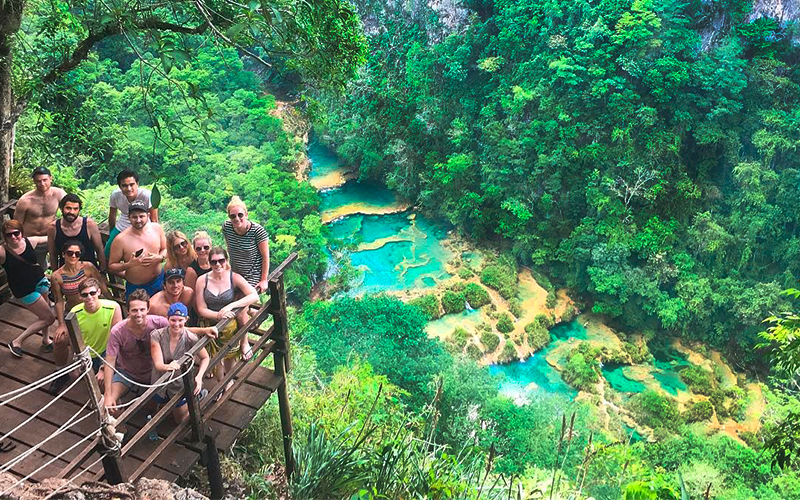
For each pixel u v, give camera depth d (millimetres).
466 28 56312
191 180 46469
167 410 6227
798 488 30062
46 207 8594
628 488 6914
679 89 51531
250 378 7793
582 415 33656
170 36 7789
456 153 52188
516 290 46375
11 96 10312
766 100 51500
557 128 49500
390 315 34062
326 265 45250
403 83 57000
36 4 10914
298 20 9555
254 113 54938
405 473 8094
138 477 5941
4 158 9844
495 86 54938
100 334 7047
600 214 48625
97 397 5469
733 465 33781
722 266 48250
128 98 46156
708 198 50188
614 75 50594
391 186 53688
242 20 7508
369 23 57469
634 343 44125
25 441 6496
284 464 9141
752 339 44125
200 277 7379
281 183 49094
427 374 29516
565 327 45281
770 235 48219
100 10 8117
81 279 7344
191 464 6578
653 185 48844
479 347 41500
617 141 49812
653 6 49906
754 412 39969
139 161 43375
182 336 6602
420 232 51438
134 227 7590
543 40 51656
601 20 49344
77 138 12797
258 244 8016
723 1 52500
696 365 43156
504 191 50406
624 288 44188
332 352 31156
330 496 7988
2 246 7328
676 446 34562
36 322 7602
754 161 48656
